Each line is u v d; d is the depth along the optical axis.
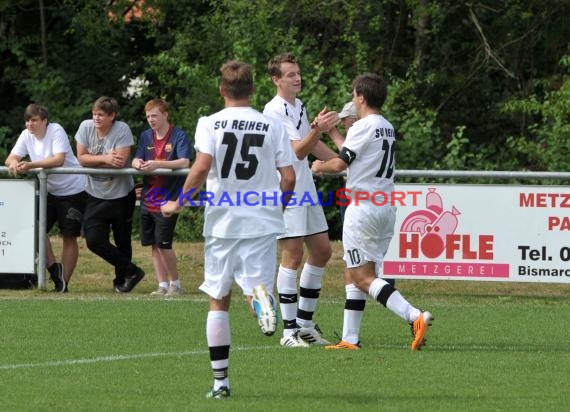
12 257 41.91
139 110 90.00
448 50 82.69
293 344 30.77
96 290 42.69
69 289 42.94
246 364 27.69
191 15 86.50
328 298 41.09
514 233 40.00
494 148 80.25
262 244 23.11
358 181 29.16
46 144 41.84
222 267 23.23
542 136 70.56
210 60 79.06
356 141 28.95
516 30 81.88
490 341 31.83
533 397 23.84
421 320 28.80
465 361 28.31
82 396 23.64
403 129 68.44
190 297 40.69
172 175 40.69
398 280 43.91
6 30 88.06
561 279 39.91
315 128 29.78
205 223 23.41
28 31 89.75
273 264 23.34
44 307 37.72
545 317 36.72
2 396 23.62
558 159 67.69
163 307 37.81
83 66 90.31
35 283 42.50
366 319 36.16
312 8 78.38
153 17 86.31
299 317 31.69
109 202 41.16
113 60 91.00
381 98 29.42
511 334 33.12
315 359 28.45
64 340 31.22
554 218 39.84
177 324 34.22
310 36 80.31
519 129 82.50
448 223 40.25
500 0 81.94
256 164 23.20
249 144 23.17
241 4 75.81
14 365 27.42
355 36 76.12
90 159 40.84
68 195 41.88
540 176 40.22
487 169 73.44
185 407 22.38
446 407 22.69
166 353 29.23
